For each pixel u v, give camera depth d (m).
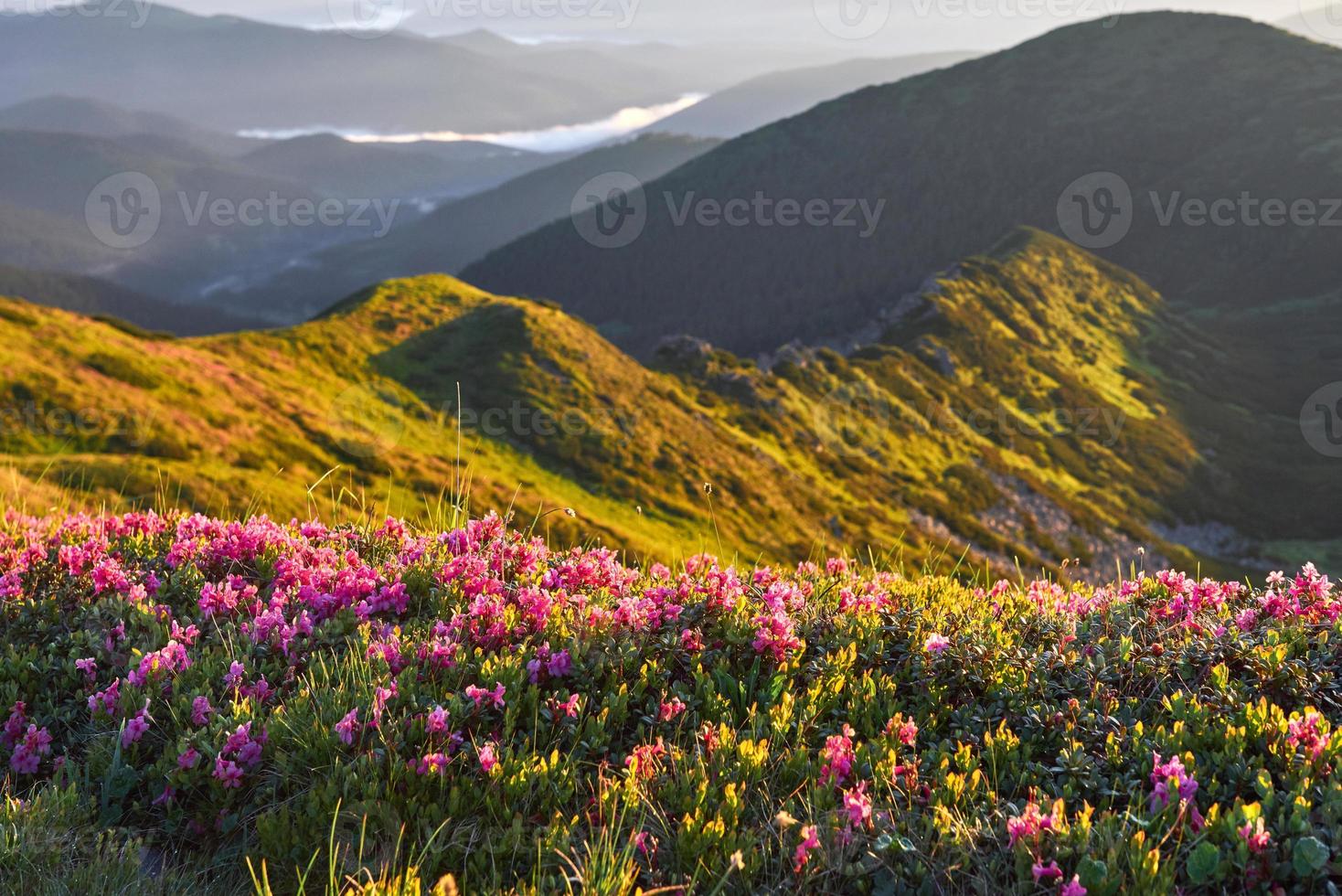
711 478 89.94
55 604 5.48
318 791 3.94
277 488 48.25
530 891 3.43
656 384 109.94
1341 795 3.56
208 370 79.25
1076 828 3.53
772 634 5.12
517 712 4.48
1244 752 4.12
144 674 4.66
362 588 5.80
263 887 3.66
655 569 6.38
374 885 3.31
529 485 79.69
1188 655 4.96
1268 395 177.75
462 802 3.92
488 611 5.23
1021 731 4.47
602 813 3.87
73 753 4.53
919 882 3.52
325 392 87.06
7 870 3.57
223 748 4.14
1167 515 129.12
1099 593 6.34
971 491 111.25
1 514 7.33
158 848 3.99
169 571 6.20
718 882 3.48
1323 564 121.69
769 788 4.12
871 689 4.82
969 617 5.69
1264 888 3.28
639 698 4.77
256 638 5.15
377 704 4.21
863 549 83.94
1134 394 160.12
